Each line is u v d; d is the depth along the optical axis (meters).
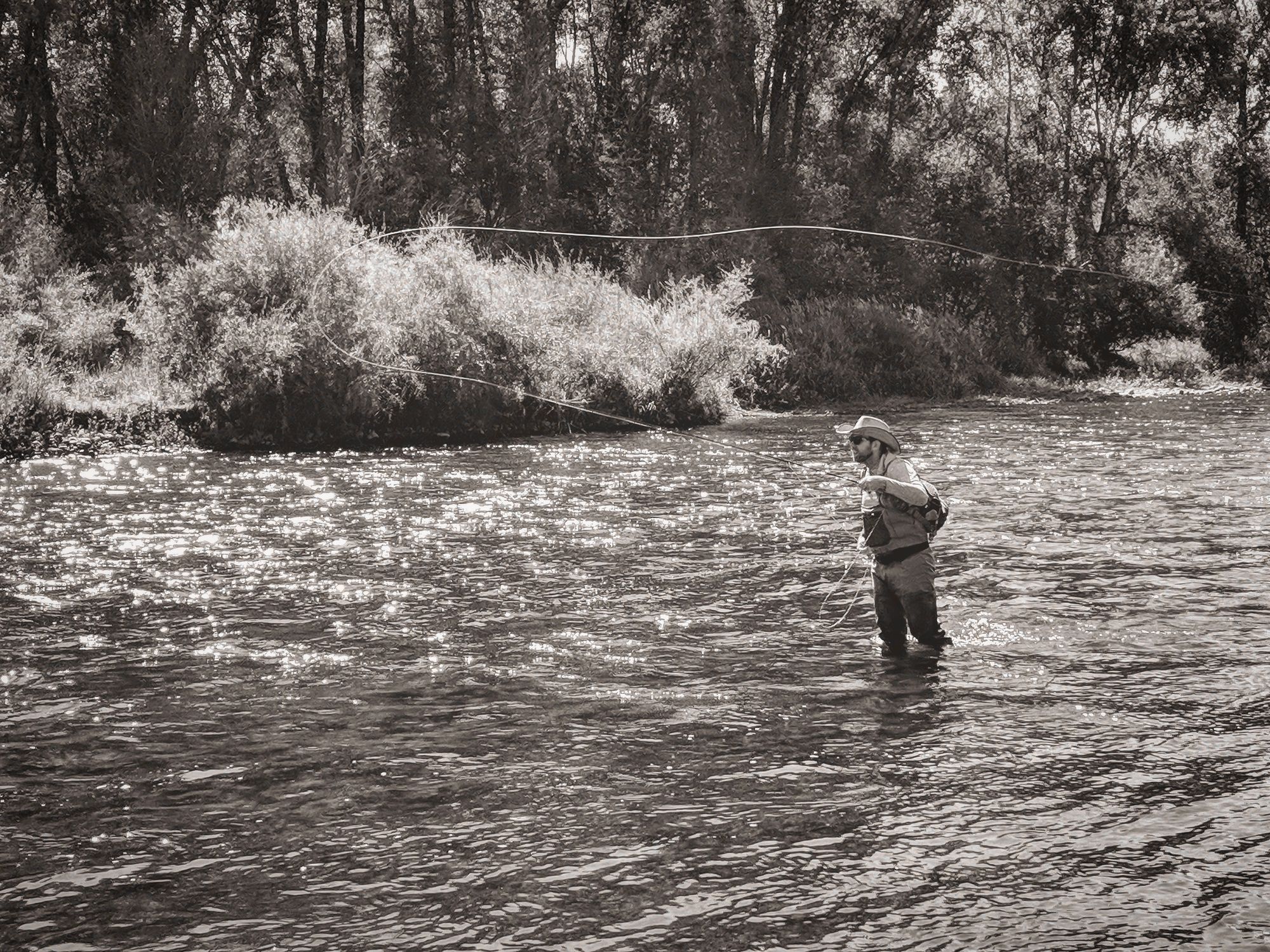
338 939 3.84
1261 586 8.78
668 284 30.30
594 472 15.89
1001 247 40.00
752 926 3.91
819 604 8.53
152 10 29.41
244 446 18.28
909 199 40.25
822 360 30.30
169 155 26.67
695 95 36.09
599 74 38.00
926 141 42.47
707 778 5.22
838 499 13.50
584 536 11.09
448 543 10.75
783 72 40.94
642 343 23.86
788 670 6.91
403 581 9.19
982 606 8.30
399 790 5.09
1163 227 44.59
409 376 19.80
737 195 35.28
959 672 6.82
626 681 6.70
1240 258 44.31
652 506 12.90
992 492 13.64
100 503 12.66
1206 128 45.69
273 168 29.23
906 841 4.55
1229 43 42.72
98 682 6.64
